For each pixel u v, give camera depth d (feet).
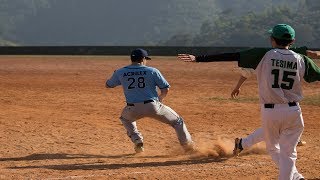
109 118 113.80
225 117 117.50
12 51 447.01
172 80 225.97
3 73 258.57
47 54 444.96
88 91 173.99
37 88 184.24
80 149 81.97
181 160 74.59
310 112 125.80
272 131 53.42
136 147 78.64
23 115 115.55
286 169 51.85
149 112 76.28
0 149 80.89
